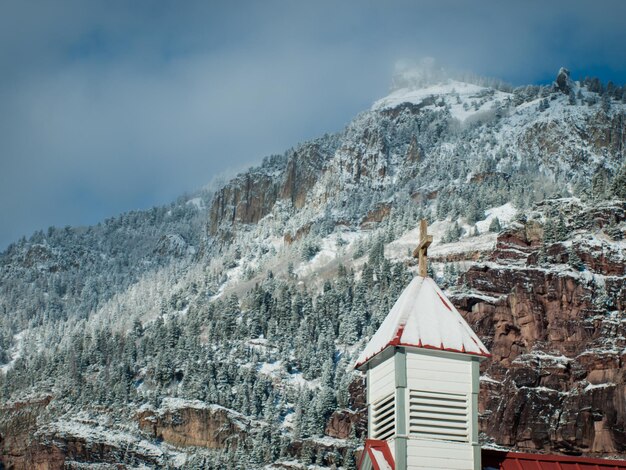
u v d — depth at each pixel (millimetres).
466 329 55062
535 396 199750
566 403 198500
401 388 53281
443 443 52750
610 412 195250
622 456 191500
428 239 57906
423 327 54531
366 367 57469
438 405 53562
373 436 55750
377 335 56719
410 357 53812
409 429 52875
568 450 194375
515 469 53938
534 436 195750
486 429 197625
